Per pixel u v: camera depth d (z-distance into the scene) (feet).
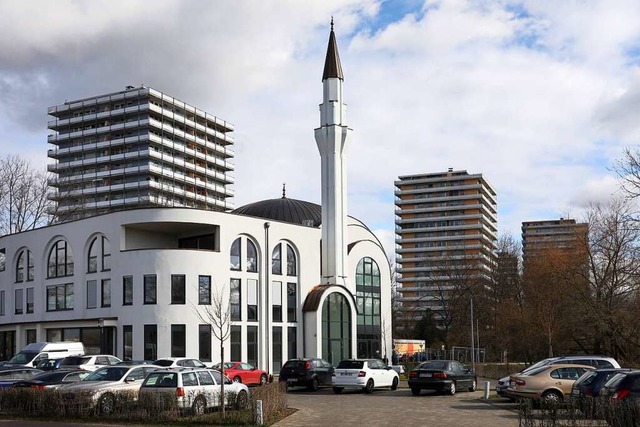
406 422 70.38
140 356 150.51
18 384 85.76
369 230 209.26
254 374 124.06
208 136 429.38
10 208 214.69
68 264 172.65
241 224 165.68
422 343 266.57
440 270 362.74
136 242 162.50
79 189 387.75
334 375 116.67
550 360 97.60
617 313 143.23
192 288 153.58
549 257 175.32
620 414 52.16
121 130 388.78
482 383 140.87
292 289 177.58
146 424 68.90
